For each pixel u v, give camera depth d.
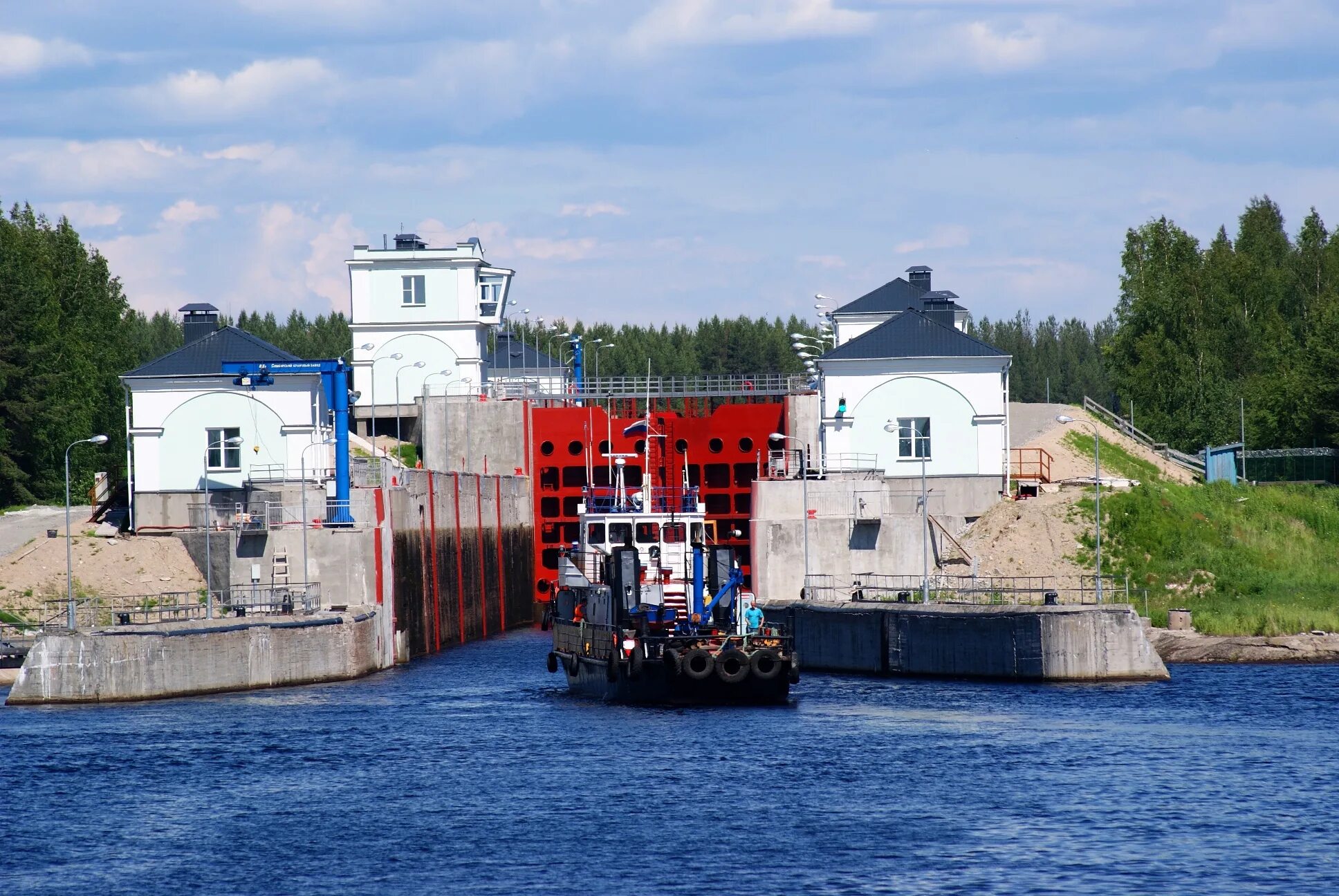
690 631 165.62
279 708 165.62
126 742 146.38
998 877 104.12
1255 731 145.50
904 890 101.81
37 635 170.75
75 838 115.31
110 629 170.62
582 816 119.31
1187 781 127.31
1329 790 123.81
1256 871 104.75
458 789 128.38
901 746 141.38
